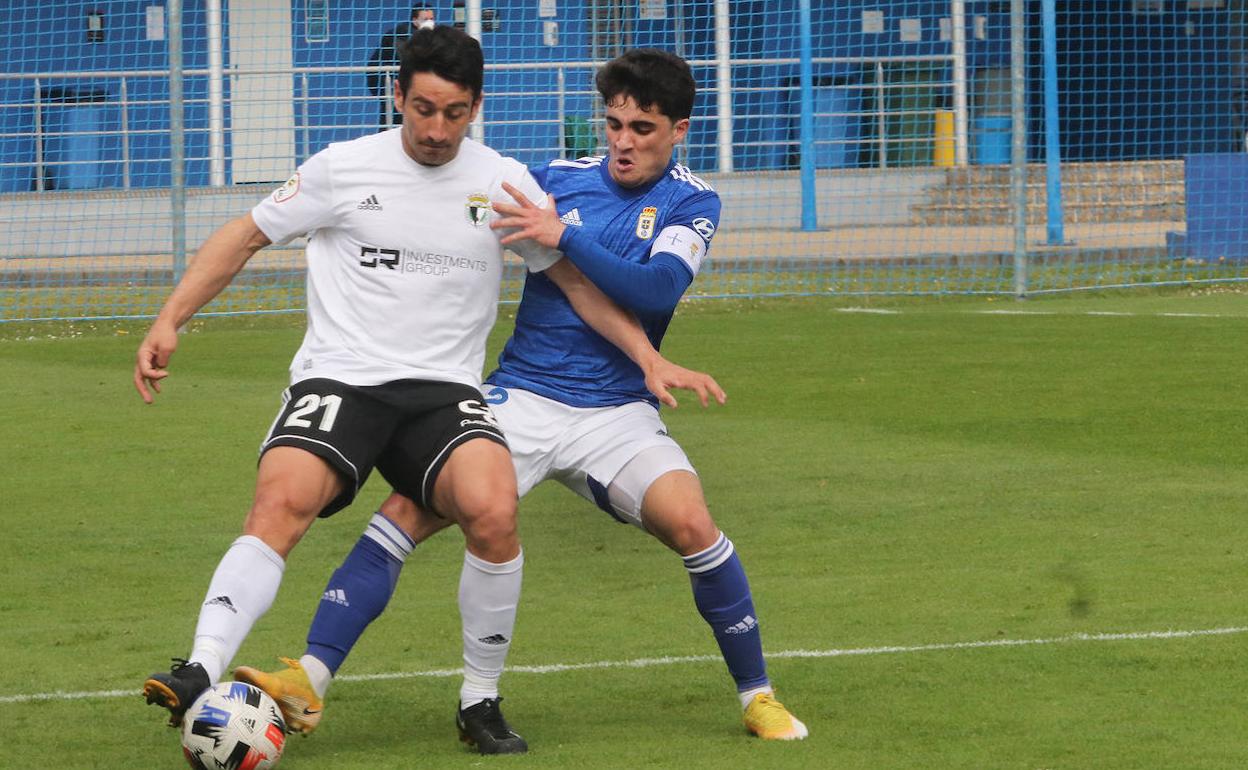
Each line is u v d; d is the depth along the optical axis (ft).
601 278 36.96
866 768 33.65
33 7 180.24
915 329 113.50
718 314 125.18
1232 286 141.69
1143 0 211.61
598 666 42.24
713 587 36.24
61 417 82.94
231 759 32.58
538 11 180.55
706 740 35.91
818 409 82.84
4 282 143.54
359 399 35.76
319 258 37.29
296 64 180.75
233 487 66.74
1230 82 216.95
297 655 43.91
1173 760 33.94
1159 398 83.87
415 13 181.06
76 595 50.90
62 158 180.34
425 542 57.82
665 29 184.65
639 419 38.47
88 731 37.11
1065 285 143.13
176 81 124.67
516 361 39.42
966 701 38.55
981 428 77.00
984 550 54.95
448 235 36.70
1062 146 209.36
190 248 162.09
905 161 198.18
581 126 177.88
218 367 100.58
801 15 168.96
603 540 57.52
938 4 202.49
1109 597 48.24
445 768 34.14
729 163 176.14
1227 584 49.52
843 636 44.65
